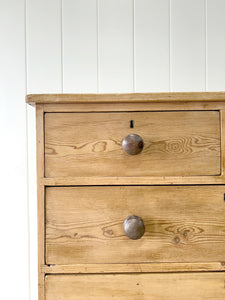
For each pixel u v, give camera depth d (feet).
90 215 2.35
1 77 3.96
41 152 2.35
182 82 4.03
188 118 2.38
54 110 2.36
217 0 4.01
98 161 2.37
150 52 4.02
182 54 4.03
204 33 4.03
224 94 2.29
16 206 3.97
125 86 4.01
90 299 2.33
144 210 2.36
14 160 3.97
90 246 2.34
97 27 3.99
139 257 2.35
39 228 2.34
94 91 4.00
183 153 2.38
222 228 2.37
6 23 3.96
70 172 2.36
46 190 2.35
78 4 3.98
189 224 2.37
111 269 2.33
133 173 2.37
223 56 4.04
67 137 2.36
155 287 2.33
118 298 2.33
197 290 2.34
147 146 2.38
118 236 2.35
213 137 2.38
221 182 2.36
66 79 3.99
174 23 4.01
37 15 3.97
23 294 3.96
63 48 3.98
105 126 2.37
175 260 2.36
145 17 4.00
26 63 3.97
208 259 2.36
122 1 3.99
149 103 2.37
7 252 3.95
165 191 2.37
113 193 2.36
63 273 2.33
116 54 4.00
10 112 3.96
